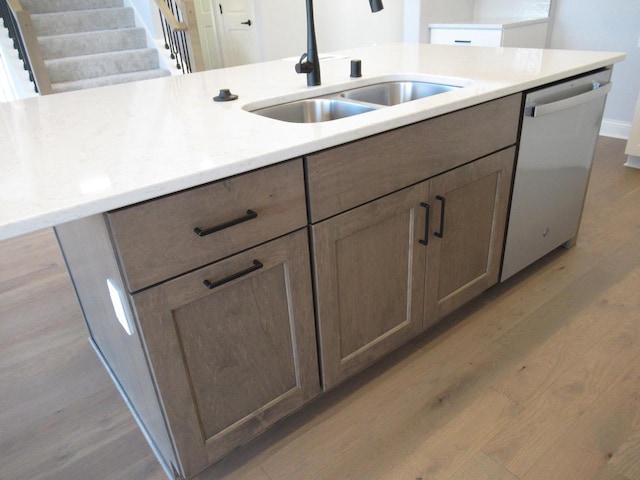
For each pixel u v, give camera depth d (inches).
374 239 52.8
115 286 39.8
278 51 176.6
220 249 40.1
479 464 50.2
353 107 60.1
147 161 38.5
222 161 37.6
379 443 53.6
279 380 50.6
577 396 57.8
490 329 70.6
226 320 43.4
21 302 85.7
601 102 76.7
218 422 46.8
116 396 63.6
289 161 41.9
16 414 61.3
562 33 151.9
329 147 44.2
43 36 175.3
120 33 184.7
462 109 55.3
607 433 52.7
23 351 73.2
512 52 84.6
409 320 62.1
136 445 55.9
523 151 66.7
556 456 50.5
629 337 67.1
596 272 82.7
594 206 106.7
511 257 74.7
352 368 57.5
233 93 63.7
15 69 165.8
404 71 71.9
